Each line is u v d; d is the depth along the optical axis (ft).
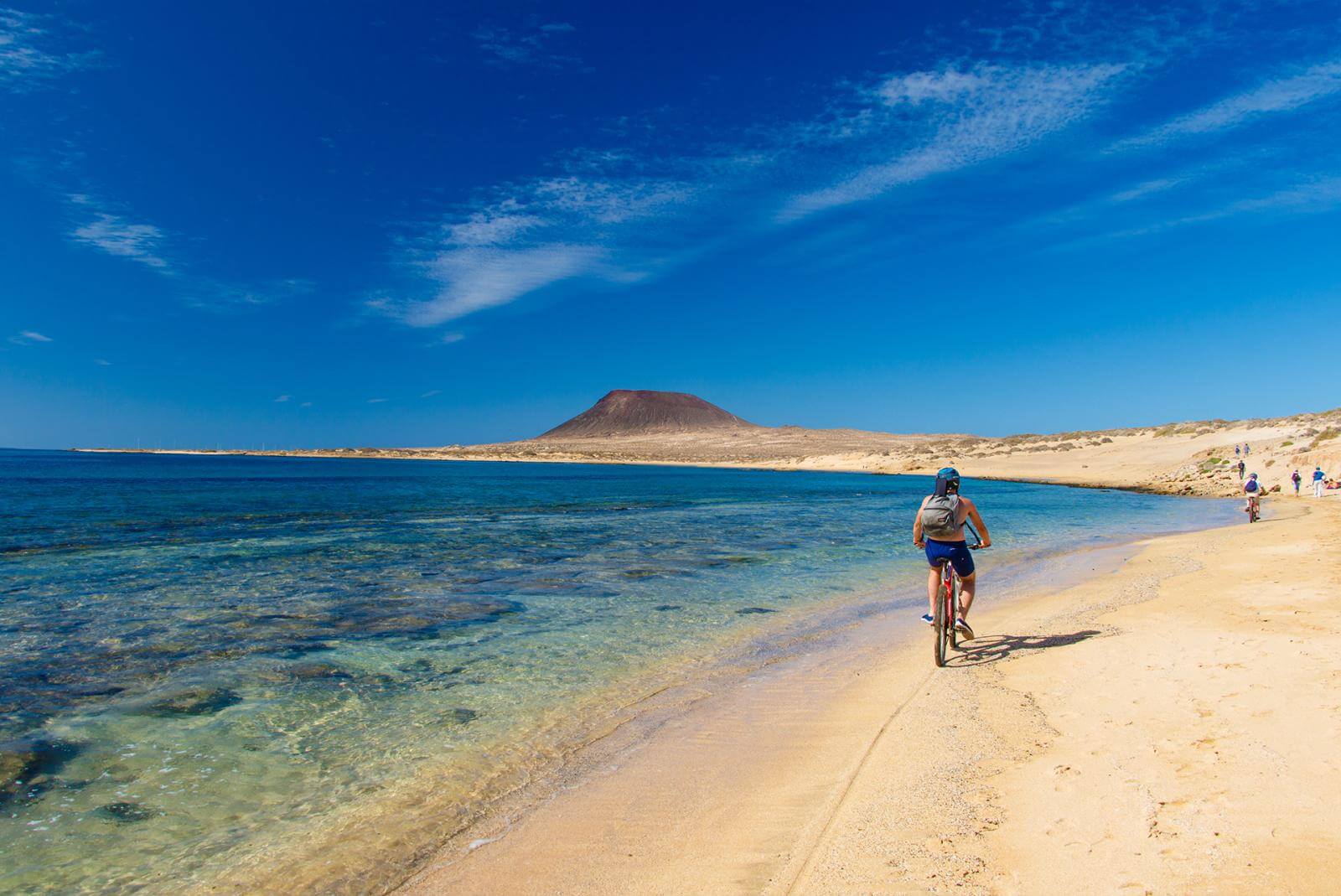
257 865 13.79
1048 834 12.78
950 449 372.99
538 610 37.42
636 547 64.64
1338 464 129.80
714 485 217.77
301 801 16.48
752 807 15.47
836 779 16.63
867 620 35.04
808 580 47.19
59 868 13.65
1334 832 11.61
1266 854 11.17
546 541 69.41
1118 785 14.40
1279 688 19.36
